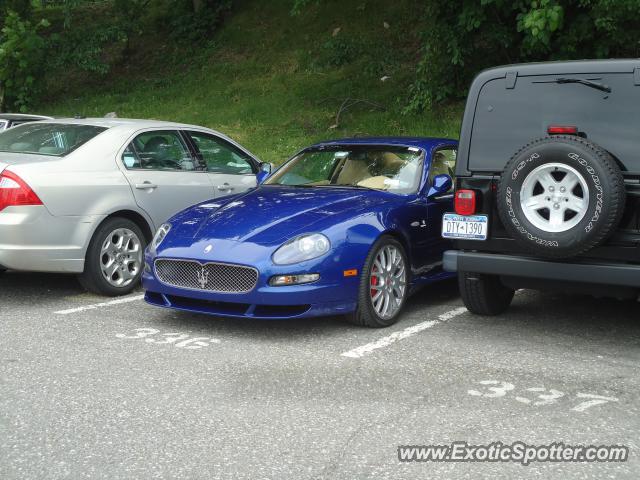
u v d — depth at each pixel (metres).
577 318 6.03
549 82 5.09
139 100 18.81
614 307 6.41
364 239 5.50
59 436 3.67
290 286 5.19
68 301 6.49
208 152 7.71
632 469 3.34
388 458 3.43
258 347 5.15
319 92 16.92
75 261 6.36
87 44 19.62
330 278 5.30
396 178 6.39
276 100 16.94
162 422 3.84
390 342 5.29
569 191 4.69
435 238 6.36
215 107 17.39
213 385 4.39
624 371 4.69
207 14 21.67
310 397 4.20
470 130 5.35
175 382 4.44
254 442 3.60
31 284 7.16
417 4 18.89
